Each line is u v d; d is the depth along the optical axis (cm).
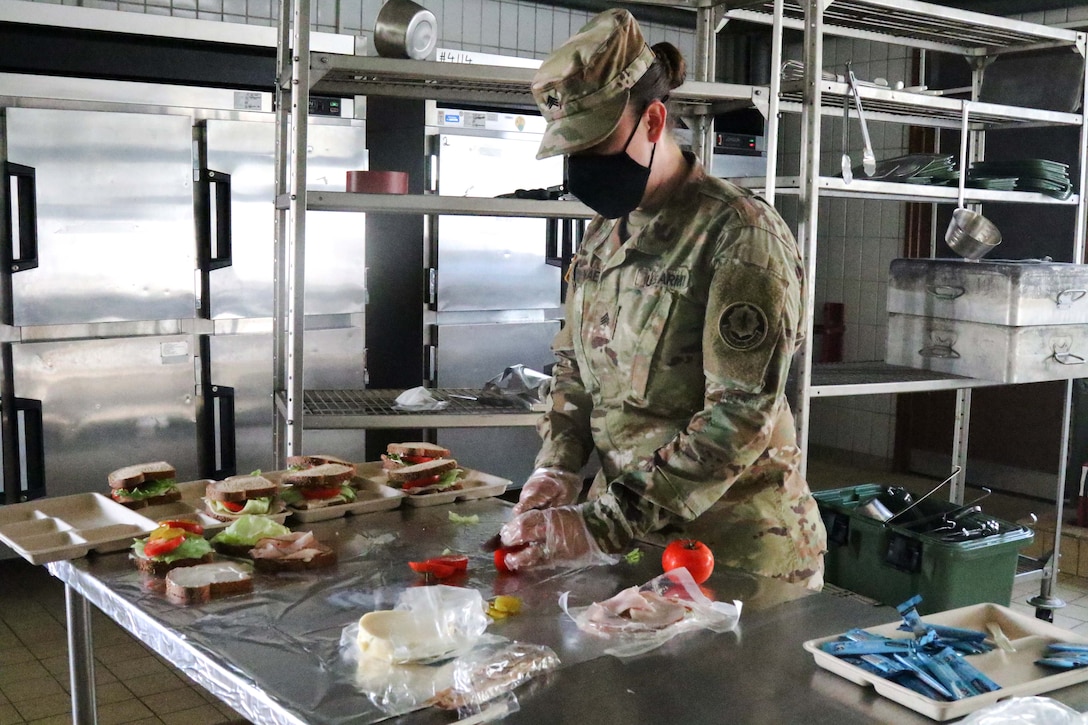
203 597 137
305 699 106
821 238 602
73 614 184
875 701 106
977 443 525
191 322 404
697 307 164
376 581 146
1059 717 91
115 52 375
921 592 293
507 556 150
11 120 357
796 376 302
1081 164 370
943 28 354
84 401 383
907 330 366
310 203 243
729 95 276
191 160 395
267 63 405
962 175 347
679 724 101
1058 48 378
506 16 527
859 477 559
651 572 150
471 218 457
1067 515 462
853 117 557
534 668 113
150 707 274
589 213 270
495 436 481
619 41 149
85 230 376
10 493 373
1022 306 329
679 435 156
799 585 156
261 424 424
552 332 489
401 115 443
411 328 463
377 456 460
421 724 101
